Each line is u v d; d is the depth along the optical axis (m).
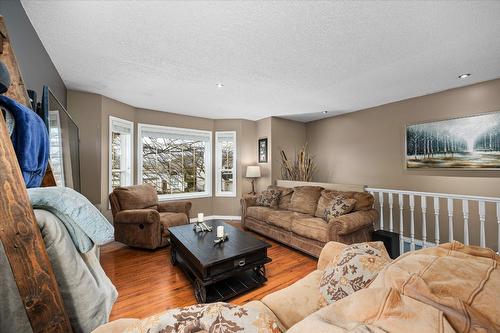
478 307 0.61
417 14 1.64
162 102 3.86
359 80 2.89
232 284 2.18
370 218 2.85
